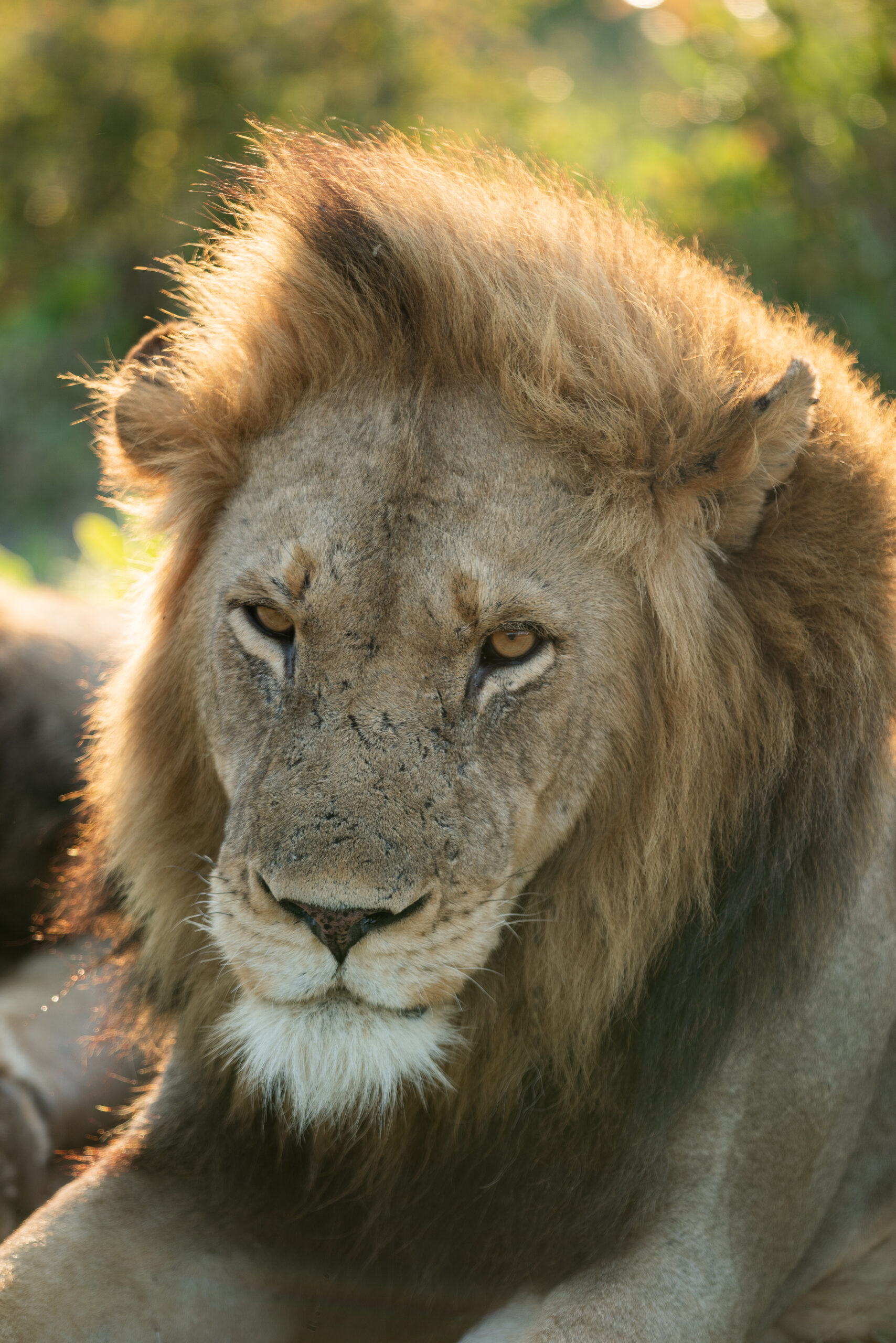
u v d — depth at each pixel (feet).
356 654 13.09
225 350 14.96
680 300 14.69
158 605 15.26
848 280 46.37
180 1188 15.43
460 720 13.17
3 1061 18.78
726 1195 14.38
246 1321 15.03
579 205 15.47
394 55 71.51
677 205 48.85
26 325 66.44
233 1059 14.34
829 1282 17.70
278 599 13.50
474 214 14.65
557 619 13.42
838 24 46.44
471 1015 14.34
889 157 46.88
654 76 84.53
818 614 14.32
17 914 22.95
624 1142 14.46
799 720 14.35
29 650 23.71
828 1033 15.11
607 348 13.85
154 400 14.99
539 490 13.58
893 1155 17.37
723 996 14.38
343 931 12.53
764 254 46.83
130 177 70.38
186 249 68.69
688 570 14.02
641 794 14.15
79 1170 17.76
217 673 14.06
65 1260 14.40
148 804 15.28
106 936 17.47
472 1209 14.88
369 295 13.99
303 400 14.37
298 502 13.71
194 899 15.17
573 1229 14.55
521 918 14.17
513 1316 13.98
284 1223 15.38
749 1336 15.11
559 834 13.97
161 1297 14.52
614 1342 13.11
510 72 77.71
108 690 16.39
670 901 14.25
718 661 14.21
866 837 14.75
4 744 22.93
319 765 12.82
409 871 12.61
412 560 13.20
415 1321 15.37
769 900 14.38
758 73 47.55
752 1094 14.57
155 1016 16.14
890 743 14.90
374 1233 15.01
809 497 14.28
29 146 70.28
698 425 13.89
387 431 13.71
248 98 69.62
